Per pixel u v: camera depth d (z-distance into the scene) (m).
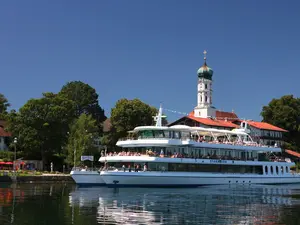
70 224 30.52
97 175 64.12
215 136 74.62
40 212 36.00
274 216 35.88
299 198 50.72
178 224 31.62
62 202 43.56
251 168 72.44
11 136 98.81
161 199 47.53
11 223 30.64
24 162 92.62
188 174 62.72
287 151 115.94
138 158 60.50
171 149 63.31
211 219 33.97
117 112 98.50
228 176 67.56
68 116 99.00
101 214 35.44
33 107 94.00
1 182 75.31
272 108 133.88
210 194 54.19
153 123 101.50
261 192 59.06
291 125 128.00
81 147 89.81
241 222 32.75
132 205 41.78
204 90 139.00
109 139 102.19
